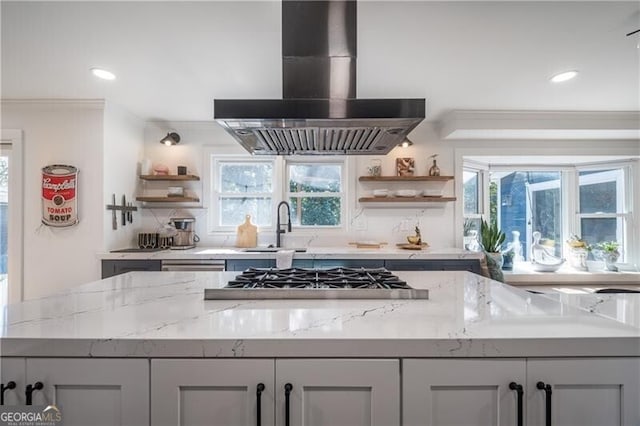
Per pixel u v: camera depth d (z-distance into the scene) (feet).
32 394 2.93
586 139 11.19
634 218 11.64
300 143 5.45
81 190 9.34
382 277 5.13
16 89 8.41
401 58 6.72
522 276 11.55
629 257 11.75
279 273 5.42
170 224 11.12
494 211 12.84
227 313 3.64
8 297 9.32
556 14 5.28
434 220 11.37
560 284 11.55
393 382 2.93
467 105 9.48
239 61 6.86
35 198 9.37
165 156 11.50
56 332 3.07
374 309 3.79
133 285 5.25
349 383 2.93
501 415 2.94
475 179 12.55
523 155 11.30
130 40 6.08
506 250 12.67
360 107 4.26
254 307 3.88
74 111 9.32
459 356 2.94
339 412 2.95
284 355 2.93
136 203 11.03
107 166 9.50
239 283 4.80
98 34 5.88
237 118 4.25
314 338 2.93
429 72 7.36
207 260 9.31
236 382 2.93
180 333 3.03
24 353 2.95
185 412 2.95
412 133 11.42
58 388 2.95
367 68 7.15
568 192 12.67
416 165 11.40
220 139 11.52
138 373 2.94
